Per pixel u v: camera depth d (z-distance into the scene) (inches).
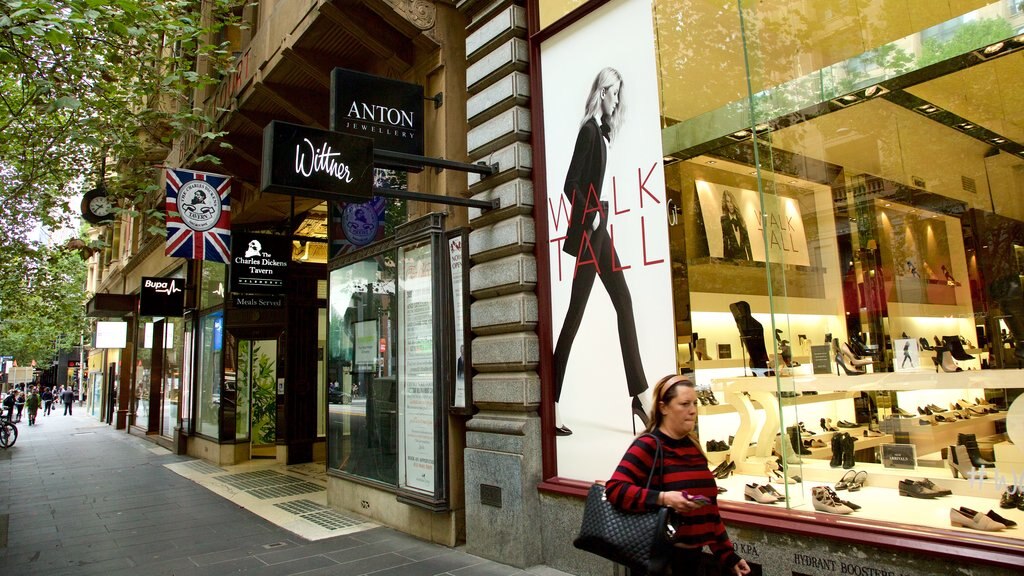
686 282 203.0
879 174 211.5
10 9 240.1
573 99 241.1
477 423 254.2
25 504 396.8
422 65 301.1
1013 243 181.9
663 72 213.5
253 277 436.1
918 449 169.5
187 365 650.8
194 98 531.8
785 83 205.9
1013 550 130.1
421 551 256.2
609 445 215.8
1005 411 160.6
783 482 180.5
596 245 226.4
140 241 860.0
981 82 183.0
